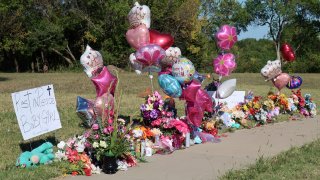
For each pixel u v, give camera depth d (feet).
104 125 24.29
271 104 41.50
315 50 235.40
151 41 32.24
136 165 24.94
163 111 30.09
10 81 97.86
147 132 28.17
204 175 22.97
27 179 21.48
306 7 224.94
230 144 30.89
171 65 31.96
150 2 158.20
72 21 163.32
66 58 170.19
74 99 56.75
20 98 24.77
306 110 45.44
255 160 26.05
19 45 138.10
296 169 23.70
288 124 39.91
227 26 37.42
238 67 184.34
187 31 164.14
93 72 30.83
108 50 161.17
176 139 29.09
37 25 159.02
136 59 31.12
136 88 75.77
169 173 23.38
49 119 26.37
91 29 161.48
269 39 245.04
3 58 169.27
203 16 182.50
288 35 231.50
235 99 41.22
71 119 38.83
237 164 25.21
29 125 25.12
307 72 189.37
